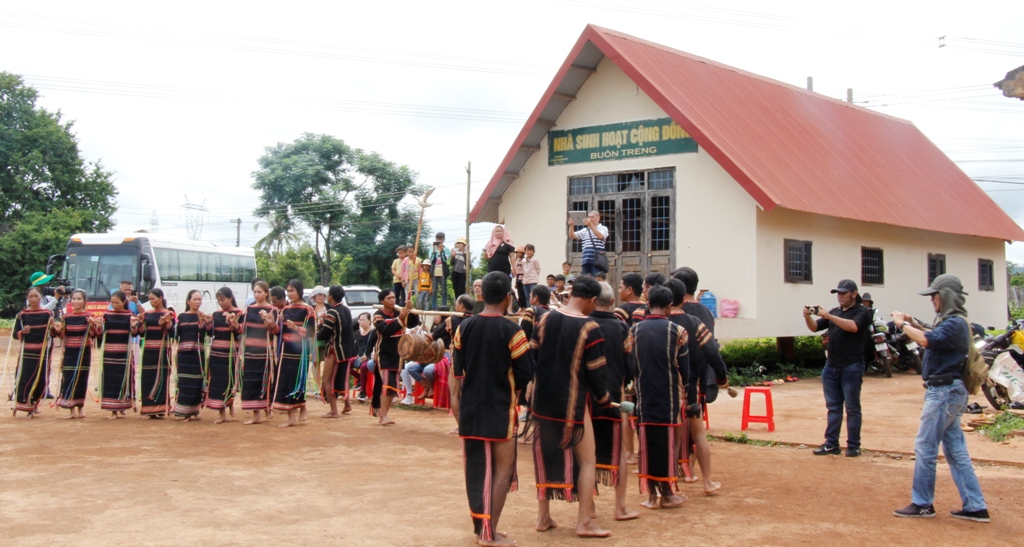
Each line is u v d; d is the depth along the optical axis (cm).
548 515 657
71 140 4662
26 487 779
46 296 2505
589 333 637
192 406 1224
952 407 683
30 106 4628
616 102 1870
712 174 1733
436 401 1339
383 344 1201
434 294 1802
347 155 5116
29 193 4491
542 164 1977
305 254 5300
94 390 1627
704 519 688
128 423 1200
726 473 859
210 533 632
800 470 873
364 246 4919
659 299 736
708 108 1833
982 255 2548
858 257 2003
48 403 1429
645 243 1819
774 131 1967
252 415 1299
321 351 1450
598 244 1528
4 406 1391
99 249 2522
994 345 1215
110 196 4866
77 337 1254
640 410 723
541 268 1964
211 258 3062
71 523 657
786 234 1766
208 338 1244
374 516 686
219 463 902
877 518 689
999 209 2609
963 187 2566
